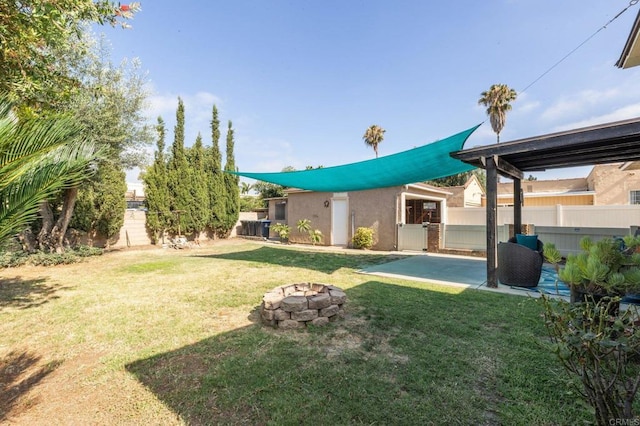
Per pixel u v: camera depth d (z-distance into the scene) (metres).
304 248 14.16
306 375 2.88
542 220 13.17
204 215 16.98
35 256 9.28
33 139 2.14
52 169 2.26
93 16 3.66
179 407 2.45
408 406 2.40
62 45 3.89
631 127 4.31
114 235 13.89
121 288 6.44
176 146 16.03
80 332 4.06
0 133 1.93
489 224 6.14
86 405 2.52
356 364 3.08
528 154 6.43
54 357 3.38
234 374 2.91
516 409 2.35
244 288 6.33
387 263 9.45
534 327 4.00
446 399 2.49
